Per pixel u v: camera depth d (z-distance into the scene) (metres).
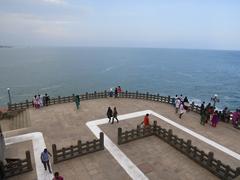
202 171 10.93
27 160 10.62
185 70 123.19
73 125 16.92
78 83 80.56
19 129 16.11
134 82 84.06
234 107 49.16
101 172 10.73
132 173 10.69
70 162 11.61
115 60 192.50
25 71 111.12
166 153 12.74
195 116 19.77
